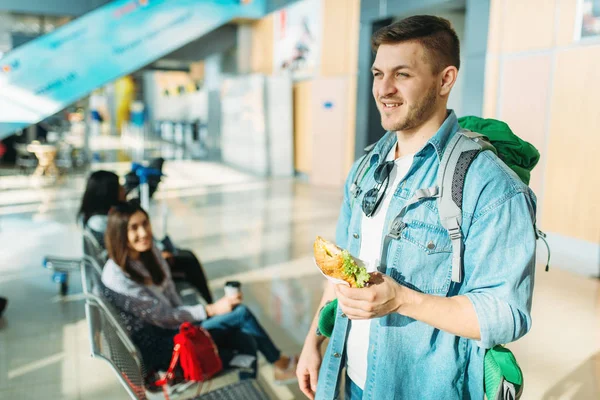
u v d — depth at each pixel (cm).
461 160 116
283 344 369
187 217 807
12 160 1444
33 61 960
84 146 1460
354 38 1060
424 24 117
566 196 604
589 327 406
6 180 1148
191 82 2494
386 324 126
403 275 121
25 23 1368
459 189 114
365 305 104
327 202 961
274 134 1316
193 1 1113
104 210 402
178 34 1107
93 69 1011
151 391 246
